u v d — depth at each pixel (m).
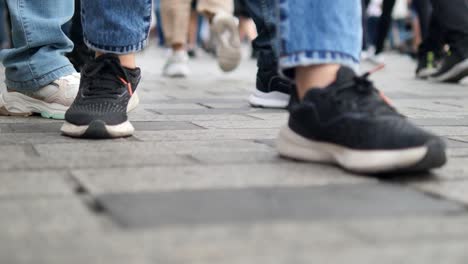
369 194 1.63
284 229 1.32
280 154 2.11
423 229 1.34
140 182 1.72
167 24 6.54
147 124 2.96
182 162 2.01
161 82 5.79
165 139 2.50
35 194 1.58
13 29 3.20
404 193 1.65
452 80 5.96
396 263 1.14
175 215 1.41
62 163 1.97
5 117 3.25
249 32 11.20
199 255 1.16
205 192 1.62
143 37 2.59
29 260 1.13
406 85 5.70
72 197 1.55
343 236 1.28
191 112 3.50
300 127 2.02
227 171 1.88
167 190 1.63
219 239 1.25
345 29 1.99
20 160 2.01
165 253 1.17
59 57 3.22
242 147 2.32
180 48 6.61
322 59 1.97
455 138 2.64
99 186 1.67
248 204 1.51
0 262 1.12
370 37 11.88
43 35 3.18
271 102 3.71
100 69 2.55
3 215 1.39
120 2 2.52
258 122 3.09
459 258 1.17
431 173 1.90
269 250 1.19
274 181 1.76
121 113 2.52
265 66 3.67
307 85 2.02
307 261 1.14
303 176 1.83
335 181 1.78
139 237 1.25
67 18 3.28
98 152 2.18
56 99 3.20
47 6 3.21
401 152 1.79
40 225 1.32
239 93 4.76
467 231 1.33
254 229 1.32
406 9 14.63
